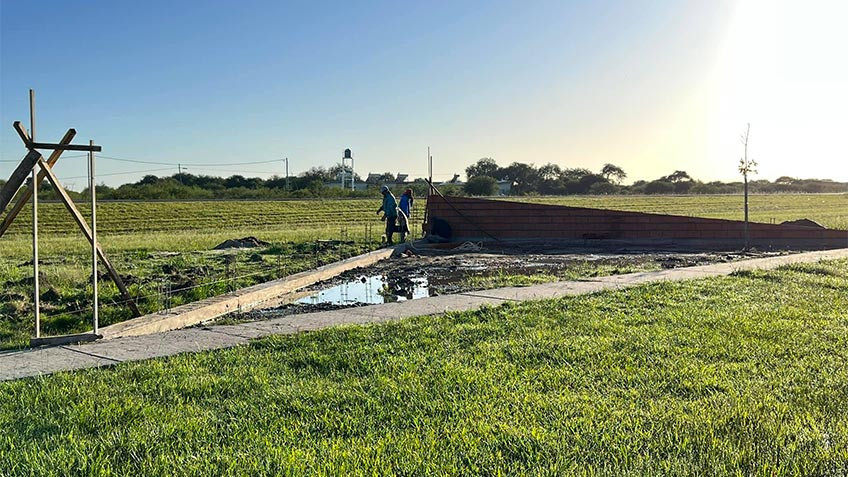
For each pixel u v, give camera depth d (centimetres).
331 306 1132
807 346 697
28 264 1622
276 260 1738
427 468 412
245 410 529
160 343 782
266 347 741
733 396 538
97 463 427
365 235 2608
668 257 1922
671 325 805
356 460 427
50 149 796
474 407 519
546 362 646
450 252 2138
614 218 2502
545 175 11456
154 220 4053
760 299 995
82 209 4359
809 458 416
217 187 8281
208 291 1175
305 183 8362
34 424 501
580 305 951
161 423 499
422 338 752
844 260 1530
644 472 402
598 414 499
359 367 645
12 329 883
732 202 6272
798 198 7331
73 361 703
